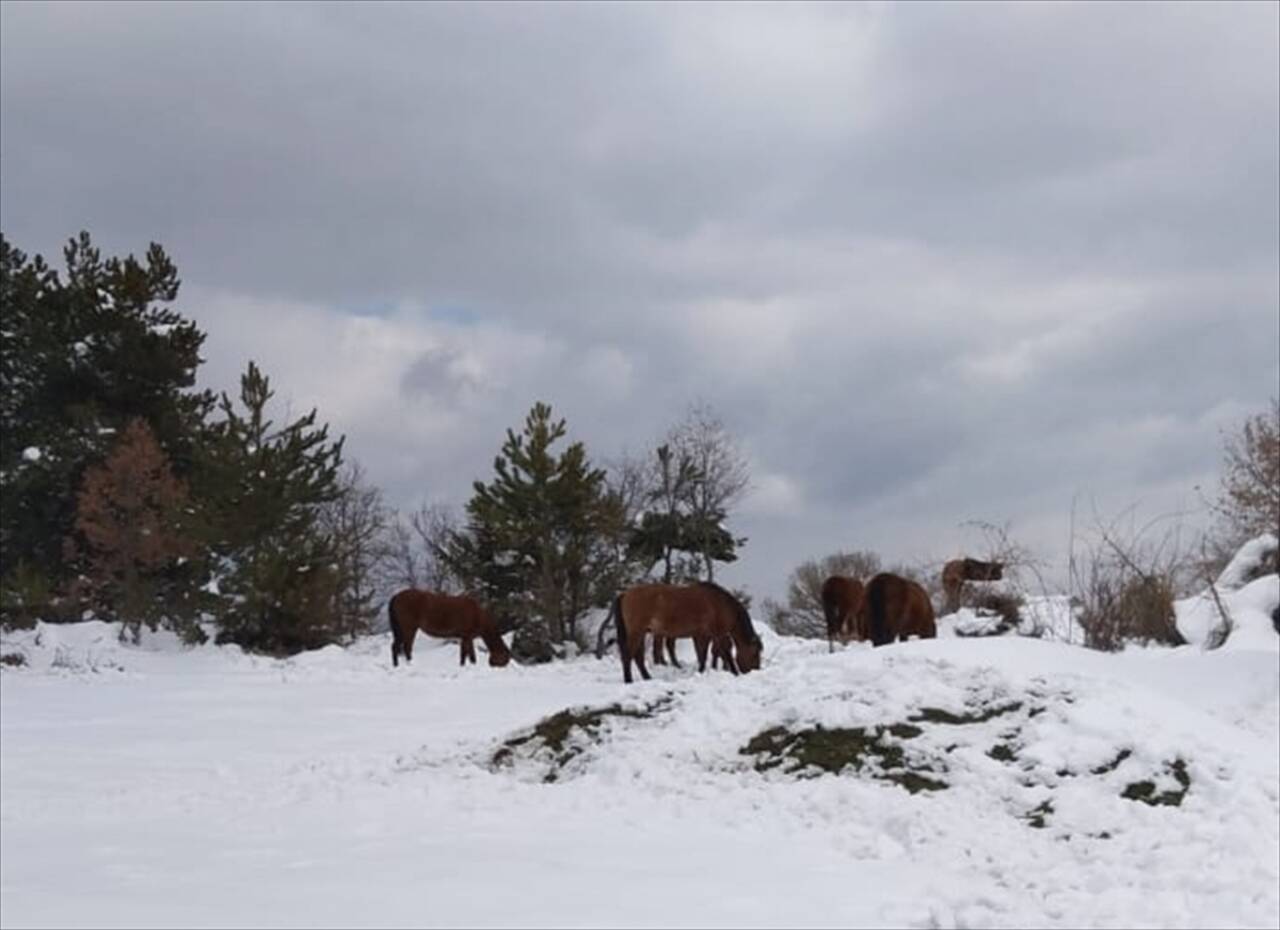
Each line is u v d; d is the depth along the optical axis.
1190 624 23.34
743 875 7.76
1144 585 23.33
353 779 11.68
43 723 16.91
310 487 38.38
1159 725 10.75
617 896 7.07
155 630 35.44
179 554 35.69
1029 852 8.87
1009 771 10.30
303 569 37.09
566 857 8.12
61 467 37.78
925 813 9.51
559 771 11.78
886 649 13.25
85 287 39.28
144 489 35.16
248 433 38.06
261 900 6.86
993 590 25.84
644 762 11.34
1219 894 7.67
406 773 11.88
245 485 37.28
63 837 8.98
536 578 39.25
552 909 6.73
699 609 19.72
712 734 11.72
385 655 33.16
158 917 6.49
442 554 42.25
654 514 47.47
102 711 18.36
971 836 9.12
